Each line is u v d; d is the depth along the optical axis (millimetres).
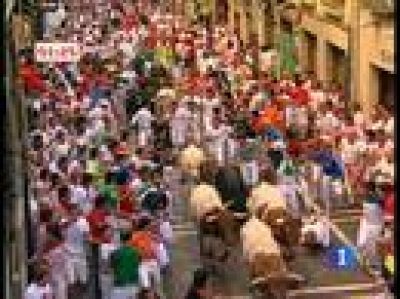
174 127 41656
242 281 30109
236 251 30719
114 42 57500
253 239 28938
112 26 64062
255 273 28297
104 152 37219
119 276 28297
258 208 31422
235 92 45531
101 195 32031
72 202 31953
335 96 45156
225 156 38562
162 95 44875
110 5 70125
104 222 29469
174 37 61094
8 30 33719
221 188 33188
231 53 57062
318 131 40438
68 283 28734
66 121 41406
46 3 64375
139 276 28359
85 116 41938
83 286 28922
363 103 43375
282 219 30828
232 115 42156
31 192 31906
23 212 29516
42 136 38438
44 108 42406
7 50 31297
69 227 29312
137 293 28453
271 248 28812
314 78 49781
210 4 71750
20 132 34781
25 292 27562
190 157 37188
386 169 34125
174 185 36844
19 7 47562
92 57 51969
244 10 65750
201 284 29078
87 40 57469
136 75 48656
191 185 35469
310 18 51812
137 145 40750
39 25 60125
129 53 53531
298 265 31531
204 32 65250
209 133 39938
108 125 42031
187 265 31703
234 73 50219
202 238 30859
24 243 28891
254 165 34844
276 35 58219
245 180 34469
